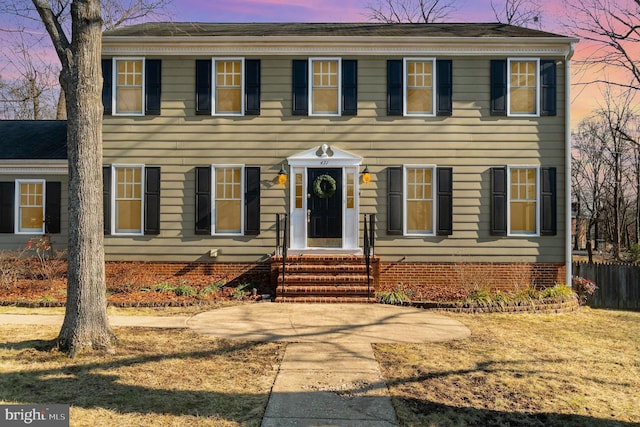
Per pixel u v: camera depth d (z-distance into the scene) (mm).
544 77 12672
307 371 6227
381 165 12766
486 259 12695
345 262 11727
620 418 5105
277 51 12766
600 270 14625
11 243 13555
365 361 6668
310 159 12711
